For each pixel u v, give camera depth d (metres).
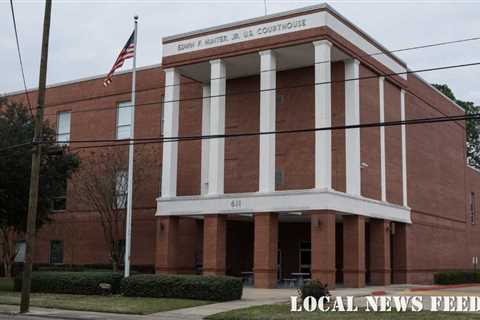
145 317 21.72
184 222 39.34
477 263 54.81
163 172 36.88
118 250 39.06
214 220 34.44
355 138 34.22
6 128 33.34
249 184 38.22
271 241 32.72
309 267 39.47
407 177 41.03
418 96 43.88
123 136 43.88
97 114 45.31
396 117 40.03
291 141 37.09
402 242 39.59
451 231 48.78
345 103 35.03
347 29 34.22
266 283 32.28
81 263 44.16
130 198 30.27
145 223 41.00
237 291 26.67
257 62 36.25
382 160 37.56
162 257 36.12
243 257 41.12
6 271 43.31
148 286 27.91
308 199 31.62
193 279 26.95
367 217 35.31
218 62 35.56
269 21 34.03
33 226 24.64
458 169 51.94
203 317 21.42
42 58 25.12
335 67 36.06
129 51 31.84
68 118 46.84
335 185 35.47
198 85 41.03
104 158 38.88
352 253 33.47
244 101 39.31
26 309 23.72
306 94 37.00
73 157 36.28
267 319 20.08
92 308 24.11
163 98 42.28
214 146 35.09
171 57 37.34
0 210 33.94
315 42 32.44
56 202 45.84
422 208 43.16
